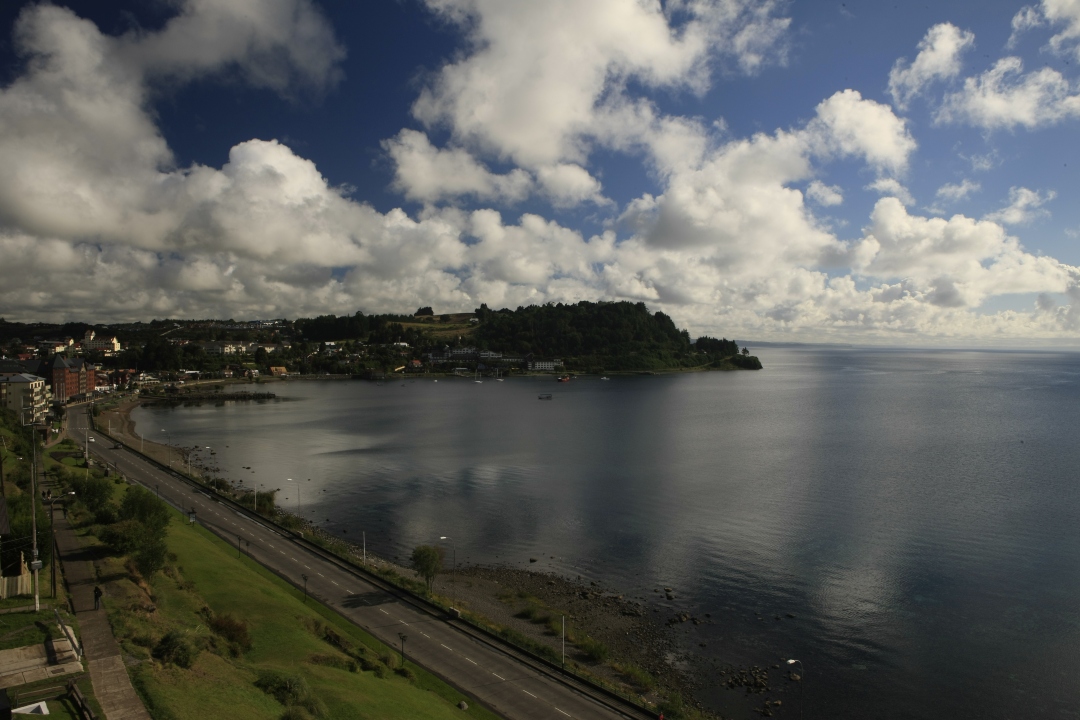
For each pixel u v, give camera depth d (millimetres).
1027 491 166625
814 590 105938
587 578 112500
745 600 102688
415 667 76562
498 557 122938
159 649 60344
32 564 67000
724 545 127875
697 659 85188
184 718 48938
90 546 94812
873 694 77000
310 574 105375
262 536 124750
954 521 140875
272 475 193625
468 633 86438
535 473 194875
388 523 144625
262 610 83750
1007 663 83250
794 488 172750
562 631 90625
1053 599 101062
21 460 149500
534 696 71375
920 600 101562
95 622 65625
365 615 90500
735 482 180875
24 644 58969
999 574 111062
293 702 58719
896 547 125000
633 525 141500
